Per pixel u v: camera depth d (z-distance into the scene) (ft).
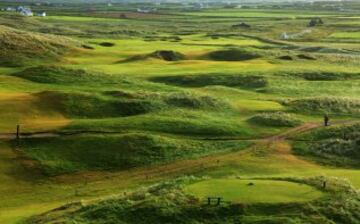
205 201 110.83
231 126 199.72
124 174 162.71
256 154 176.14
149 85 268.41
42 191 150.61
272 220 103.81
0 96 216.54
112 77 279.49
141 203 113.19
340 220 107.34
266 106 231.50
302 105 231.91
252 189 117.70
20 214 128.47
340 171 157.48
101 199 125.08
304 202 110.32
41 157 167.12
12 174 158.30
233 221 105.09
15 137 177.47
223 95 254.68
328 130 198.18
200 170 162.81
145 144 177.78
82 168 164.86
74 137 179.83
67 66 291.99
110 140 178.40
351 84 291.99
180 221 106.63
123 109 214.69
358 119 219.61
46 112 204.13
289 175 142.51
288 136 194.39
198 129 195.21
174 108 219.20
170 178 157.38
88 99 217.97
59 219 112.98
